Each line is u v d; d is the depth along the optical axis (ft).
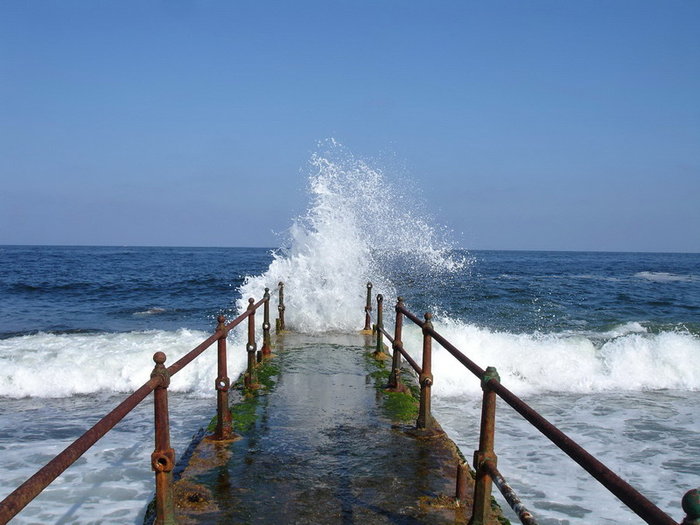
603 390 32.78
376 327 29.68
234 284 94.38
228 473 13.93
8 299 77.10
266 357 28.84
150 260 184.44
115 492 18.30
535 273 132.57
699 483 19.53
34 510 16.94
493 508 11.62
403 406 19.85
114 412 8.27
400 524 11.37
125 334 44.70
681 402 30.17
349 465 14.46
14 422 26.63
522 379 34.19
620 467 20.89
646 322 57.31
